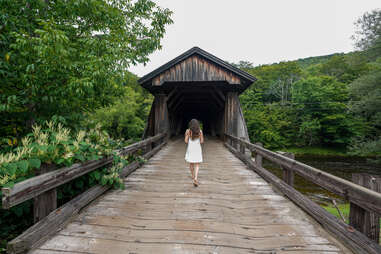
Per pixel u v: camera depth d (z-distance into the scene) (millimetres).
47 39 2596
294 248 1689
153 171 4426
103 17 3566
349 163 19656
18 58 2922
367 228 1623
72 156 2119
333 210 7664
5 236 2344
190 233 1913
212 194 3025
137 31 5238
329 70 37312
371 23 13141
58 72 3209
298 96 28812
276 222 2166
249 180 3791
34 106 3430
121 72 3617
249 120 26500
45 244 1684
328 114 26312
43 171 1947
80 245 1680
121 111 20391
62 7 3402
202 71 7883
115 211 2379
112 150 3066
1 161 1627
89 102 4238
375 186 1653
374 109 13211
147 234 1882
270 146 28344
